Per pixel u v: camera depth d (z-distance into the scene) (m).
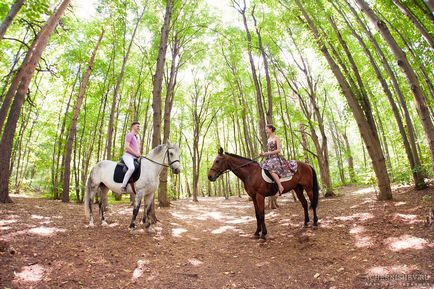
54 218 7.62
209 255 5.99
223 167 7.29
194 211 13.84
